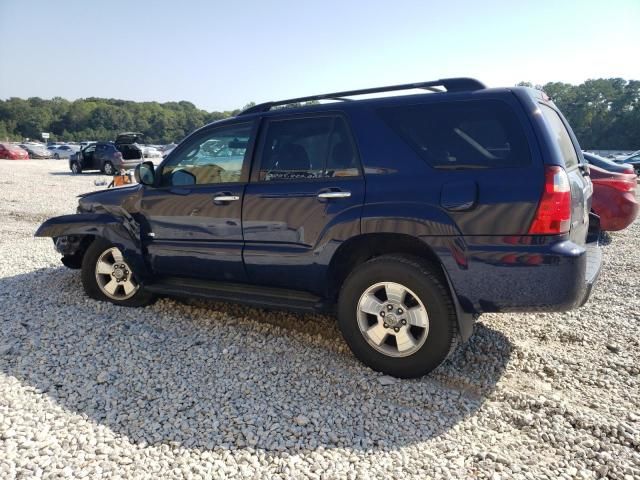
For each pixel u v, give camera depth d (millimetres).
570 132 3859
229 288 4031
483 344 3834
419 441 2611
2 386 3098
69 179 20797
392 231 3145
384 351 3271
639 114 94250
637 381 3254
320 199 3422
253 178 3799
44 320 4227
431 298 3068
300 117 3656
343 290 3379
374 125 3346
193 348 3723
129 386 3141
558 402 2943
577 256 2779
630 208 7543
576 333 4043
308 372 3369
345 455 2486
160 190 4277
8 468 2318
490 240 2893
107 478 2283
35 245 7535
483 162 2967
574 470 2367
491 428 2742
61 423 2707
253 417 2793
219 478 2301
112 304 4668
